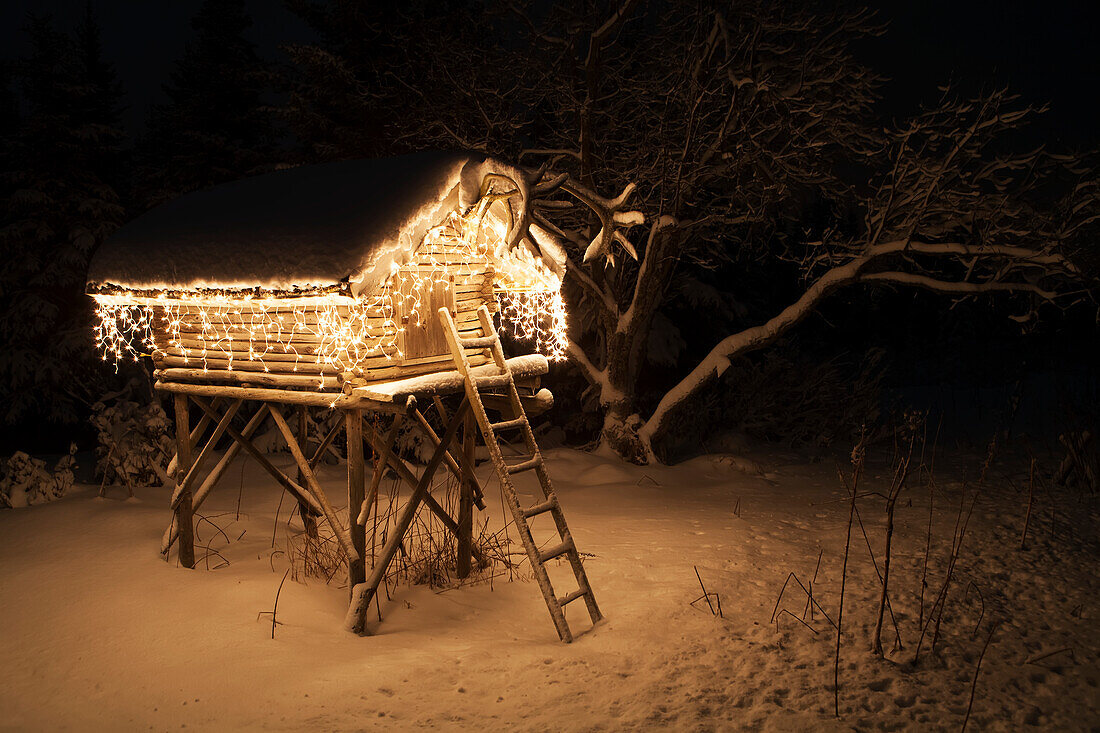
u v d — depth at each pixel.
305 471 5.62
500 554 6.72
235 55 17.25
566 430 14.93
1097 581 5.99
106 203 15.43
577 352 11.73
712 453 12.00
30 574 5.95
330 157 15.00
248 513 8.02
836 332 24.34
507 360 6.06
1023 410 14.48
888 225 10.51
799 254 18.06
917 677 4.39
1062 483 9.29
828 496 9.21
